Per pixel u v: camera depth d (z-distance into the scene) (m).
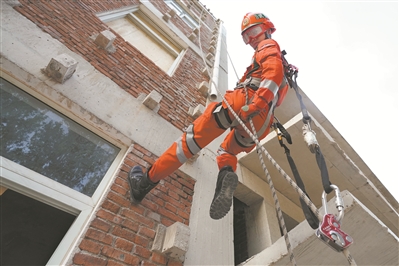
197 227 2.49
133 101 3.04
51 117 2.29
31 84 2.24
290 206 4.02
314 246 1.99
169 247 2.01
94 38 3.39
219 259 2.38
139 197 2.20
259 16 2.32
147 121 2.97
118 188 2.21
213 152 3.49
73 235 1.81
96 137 2.51
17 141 1.97
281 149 3.49
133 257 1.90
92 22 3.66
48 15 3.06
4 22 2.43
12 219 1.65
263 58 1.90
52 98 2.32
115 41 3.71
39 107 2.26
